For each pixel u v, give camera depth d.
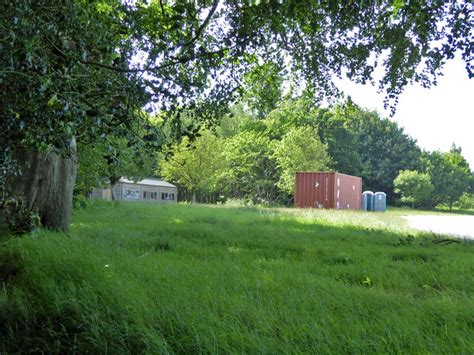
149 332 3.79
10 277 6.13
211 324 3.84
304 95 11.98
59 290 5.14
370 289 5.39
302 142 53.19
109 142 3.93
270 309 4.28
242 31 4.34
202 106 5.94
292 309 4.25
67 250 7.18
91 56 4.29
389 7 9.06
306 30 9.46
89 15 4.13
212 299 4.51
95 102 3.90
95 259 6.43
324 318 3.94
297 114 13.52
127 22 4.73
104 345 3.93
